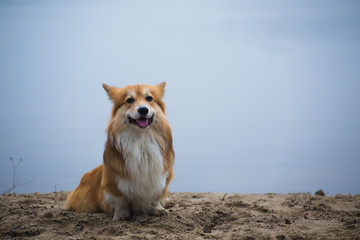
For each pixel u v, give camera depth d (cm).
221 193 423
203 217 345
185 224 336
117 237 319
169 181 347
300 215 348
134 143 334
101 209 349
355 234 313
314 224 333
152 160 336
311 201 381
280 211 356
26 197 401
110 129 337
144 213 346
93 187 352
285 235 314
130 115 332
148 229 328
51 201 393
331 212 353
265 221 338
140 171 334
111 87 349
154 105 339
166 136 341
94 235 322
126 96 337
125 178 334
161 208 347
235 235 321
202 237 320
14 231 329
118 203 339
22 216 350
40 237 323
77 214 347
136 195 337
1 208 367
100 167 355
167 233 325
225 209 352
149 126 336
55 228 333
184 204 374
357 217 340
